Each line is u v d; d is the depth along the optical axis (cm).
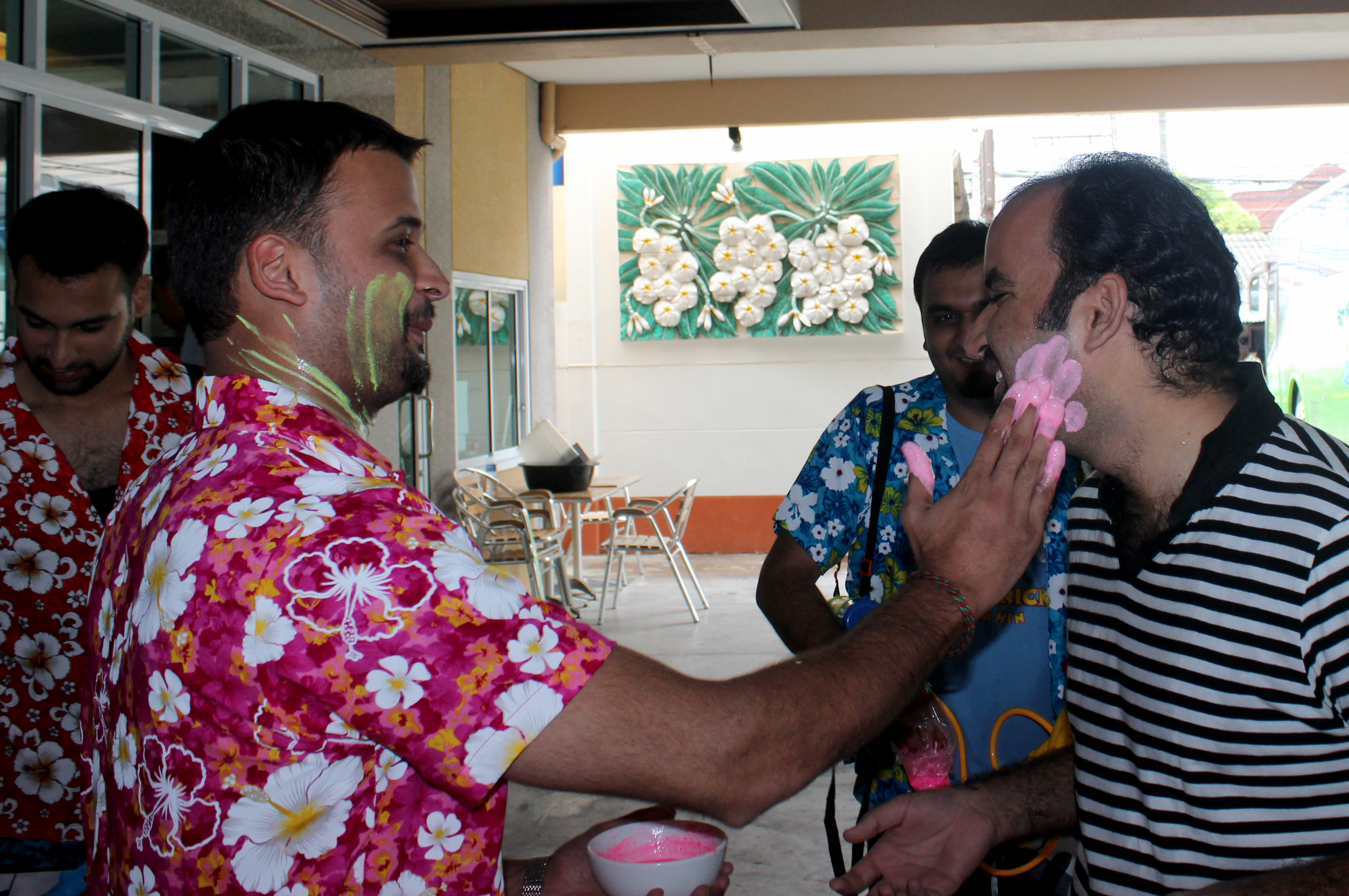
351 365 87
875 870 119
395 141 90
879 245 892
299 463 78
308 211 84
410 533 74
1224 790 93
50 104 329
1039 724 151
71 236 169
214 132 87
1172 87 744
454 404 657
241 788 72
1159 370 96
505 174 738
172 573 75
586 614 692
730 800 77
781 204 900
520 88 759
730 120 777
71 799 178
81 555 176
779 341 909
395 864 76
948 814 118
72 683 176
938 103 762
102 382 184
